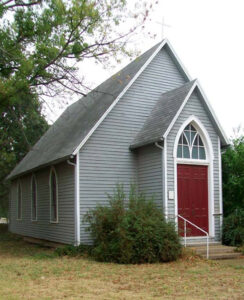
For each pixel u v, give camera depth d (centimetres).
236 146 1961
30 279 1041
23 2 1480
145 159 1662
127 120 1738
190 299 832
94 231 1427
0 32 1458
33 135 3106
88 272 1140
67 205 1691
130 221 1348
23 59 1411
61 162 1753
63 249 1532
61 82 1546
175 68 1898
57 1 1453
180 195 1581
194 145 1648
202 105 1656
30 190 2302
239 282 1005
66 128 2105
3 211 4525
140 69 1769
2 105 1492
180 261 1320
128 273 1123
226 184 1884
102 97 1953
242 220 1611
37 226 2123
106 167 1662
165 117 1612
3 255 1622
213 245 1566
